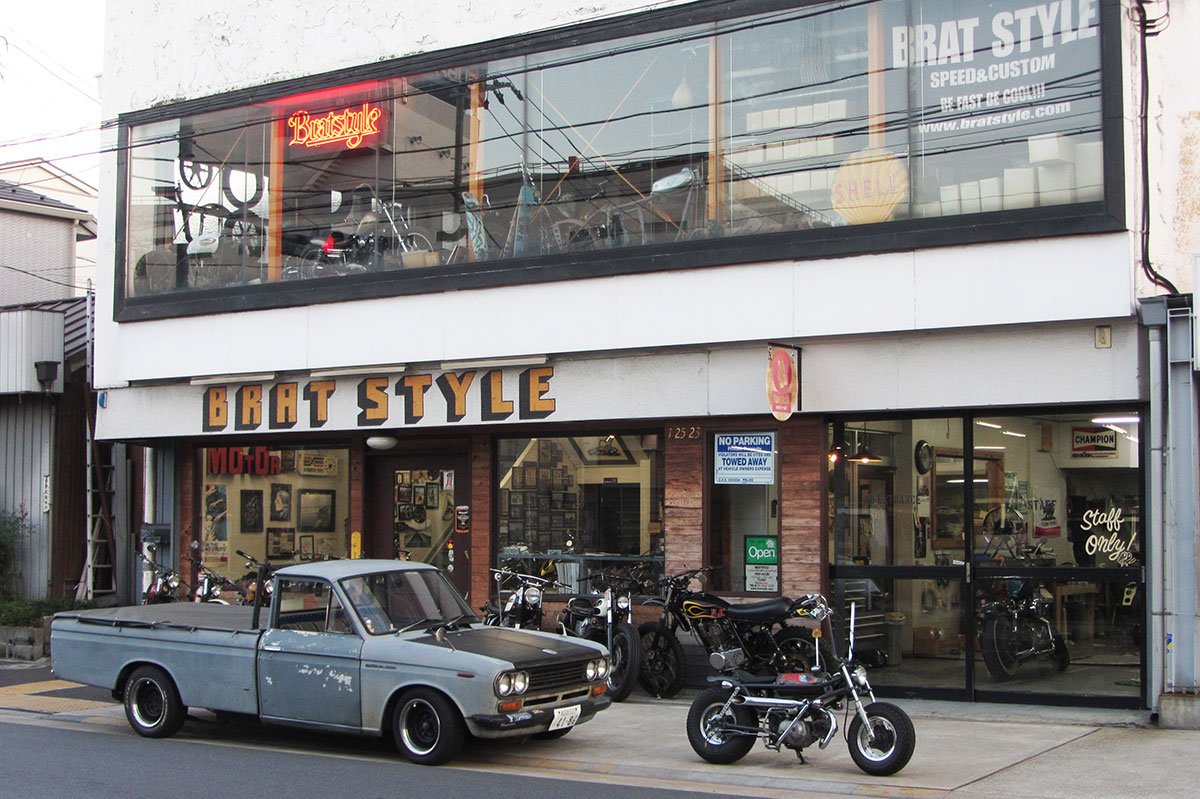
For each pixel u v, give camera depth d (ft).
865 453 41.68
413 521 51.80
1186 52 36.96
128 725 39.42
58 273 85.05
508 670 30.91
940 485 40.40
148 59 55.36
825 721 30.35
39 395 61.26
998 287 37.58
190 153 54.29
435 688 31.53
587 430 47.21
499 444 49.24
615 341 43.60
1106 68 36.68
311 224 51.37
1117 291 35.96
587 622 42.22
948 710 38.17
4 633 55.36
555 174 46.14
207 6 54.08
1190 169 36.68
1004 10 38.73
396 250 49.26
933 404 39.11
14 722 40.45
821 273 40.27
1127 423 37.60
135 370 54.08
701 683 43.06
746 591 43.09
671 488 44.57
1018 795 27.30
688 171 43.65
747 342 41.73
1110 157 36.27
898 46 40.37
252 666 34.60
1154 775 28.84
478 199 47.65
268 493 54.85
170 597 50.83
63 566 60.64
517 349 45.44
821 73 41.63
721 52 43.47
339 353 49.16
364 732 32.65
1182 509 35.09
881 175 40.19
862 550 41.50
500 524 48.85
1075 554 38.22
